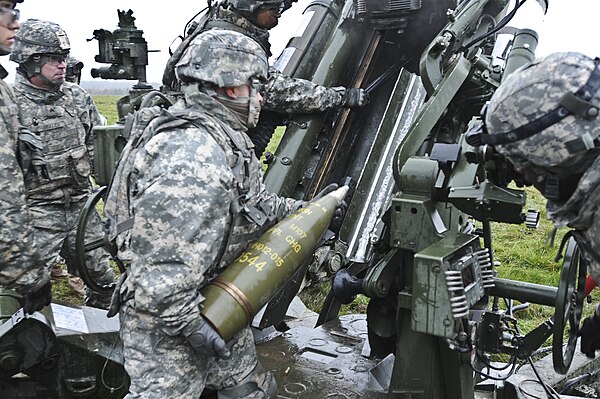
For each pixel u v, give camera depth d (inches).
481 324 118.3
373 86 179.2
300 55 177.5
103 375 134.0
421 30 180.9
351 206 163.3
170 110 101.4
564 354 120.8
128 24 183.0
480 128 89.8
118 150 153.6
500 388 142.7
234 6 155.3
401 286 123.6
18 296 149.2
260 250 102.1
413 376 119.5
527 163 82.4
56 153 178.9
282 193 161.3
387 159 164.4
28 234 113.2
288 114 168.2
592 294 258.1
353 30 181.3
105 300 191.0
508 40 163.3
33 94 177.3
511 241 331.3
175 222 89.7
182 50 146.8
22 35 171.6
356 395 124.3
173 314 90.9
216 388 108.7
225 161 95.4
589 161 78.5
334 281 134.0
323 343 148.5
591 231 81.1
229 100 102.3
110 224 99.7
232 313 95.7
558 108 76.2
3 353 123.9
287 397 123.3
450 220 126.3
